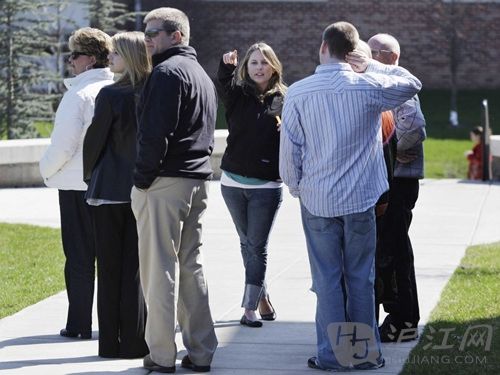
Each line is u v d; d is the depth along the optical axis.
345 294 14.57
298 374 14.48
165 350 14.52
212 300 19.47
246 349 15.94
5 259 24.03
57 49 53.81
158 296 14.34
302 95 14.10
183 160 14.19
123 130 15.24
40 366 15.02
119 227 15.41
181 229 14.48
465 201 34.53
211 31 77.06
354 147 14.09
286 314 18.34
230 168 17.19
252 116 16.95
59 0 54.44
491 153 41.38
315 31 79.69
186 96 14.09
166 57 14.34
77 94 16.36
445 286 20.42
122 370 14.77
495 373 14.21
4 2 49.22
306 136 14.18
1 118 49.59
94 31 16.58
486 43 79.12
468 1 78.88
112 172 15.30
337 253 14.35
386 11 79.44
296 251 25.02
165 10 14.43
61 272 22.48
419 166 15.82
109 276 15.41
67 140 16.30
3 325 17.69
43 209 32.44
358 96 13.99
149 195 14.16
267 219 17.25
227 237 27.05
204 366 14.65
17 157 37.84
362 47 14.78
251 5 79.50
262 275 17.45
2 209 32.44
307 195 14.25
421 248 25.44
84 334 16.78
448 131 67.19
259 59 16.89
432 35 79.12
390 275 15.97
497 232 28.08
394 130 15.20
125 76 15.38
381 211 14.91
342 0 79.50
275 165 17.09
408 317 16.05
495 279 21.06
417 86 14.23
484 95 77.81
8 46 49.53
